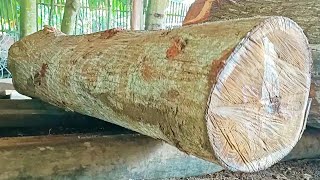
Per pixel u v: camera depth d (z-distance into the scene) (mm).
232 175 3070
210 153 1827
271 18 1856
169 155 2832
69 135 2939
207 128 1752
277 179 3062
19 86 3785
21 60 3627
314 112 3045
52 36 3545
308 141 3389
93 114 2820
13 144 2621
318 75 2947
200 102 1758
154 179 2838
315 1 3518
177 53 1981
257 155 1960
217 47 1832
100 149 2699
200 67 1812
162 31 2281
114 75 2334
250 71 1822
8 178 2428
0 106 3721
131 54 2297
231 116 1811
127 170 2727
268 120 1951
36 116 3605
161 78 1980
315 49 3021
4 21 9812
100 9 10164
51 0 9320
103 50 2590
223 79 1756
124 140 2793
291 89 2006
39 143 2656
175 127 1906
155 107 2004
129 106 2205
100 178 2652
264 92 1895
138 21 6250
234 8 4094
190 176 2945
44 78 3211
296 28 1941
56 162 2557
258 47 1830
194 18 4383
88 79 2564
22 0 6207
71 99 2893
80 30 9969
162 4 5250
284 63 1953
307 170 3305
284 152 2064
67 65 2869
